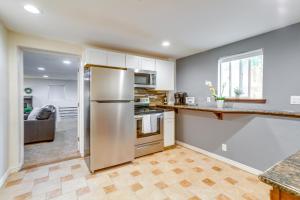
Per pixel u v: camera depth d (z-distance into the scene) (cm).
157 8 172
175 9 174
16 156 238
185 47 307
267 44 232
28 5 164
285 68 213
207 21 202
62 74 679
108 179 220
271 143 216
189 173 236
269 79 229
